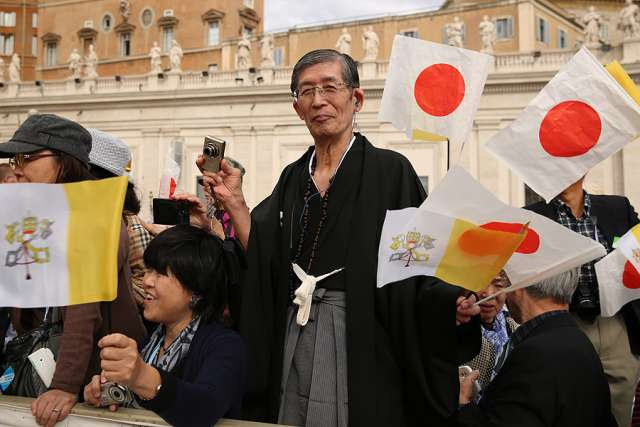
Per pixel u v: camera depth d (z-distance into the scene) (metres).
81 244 2.10
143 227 3.30
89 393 2.17
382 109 2.93
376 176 2.68
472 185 2.31
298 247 2.70
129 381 1.95
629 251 2.97
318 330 2.55
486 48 27.56
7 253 2.12
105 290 2.07
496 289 3.07
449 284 2.45
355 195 2.68
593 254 2.37
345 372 2.47
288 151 29.12
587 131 2.69
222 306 2.53
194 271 2.41
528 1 33.97
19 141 2.46
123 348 1.95
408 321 2.46
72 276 2.10
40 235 2.11
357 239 2.57
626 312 3.41
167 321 2.46
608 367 3.39
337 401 2.46
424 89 2.86
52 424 2.14
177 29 42.25
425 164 26.95
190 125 30.34
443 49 2.85
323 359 2.51
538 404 2.40
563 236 2.38
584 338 2.60
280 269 2.71
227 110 29.86
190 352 2.38
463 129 2.78
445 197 2.35
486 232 2.35
